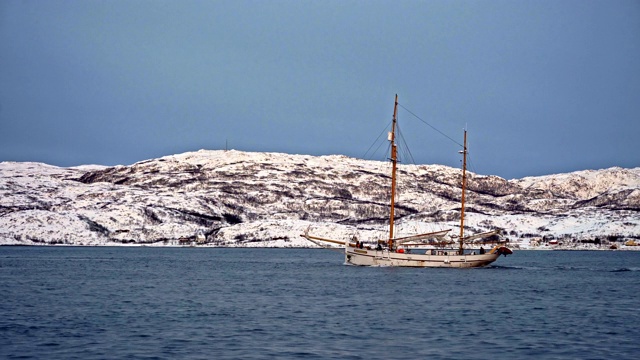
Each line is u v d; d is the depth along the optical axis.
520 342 175.00
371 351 163.75
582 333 188.00
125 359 153.75
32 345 167.38
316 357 157.25
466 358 157.75
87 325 195.25
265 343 171.38
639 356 160.12
